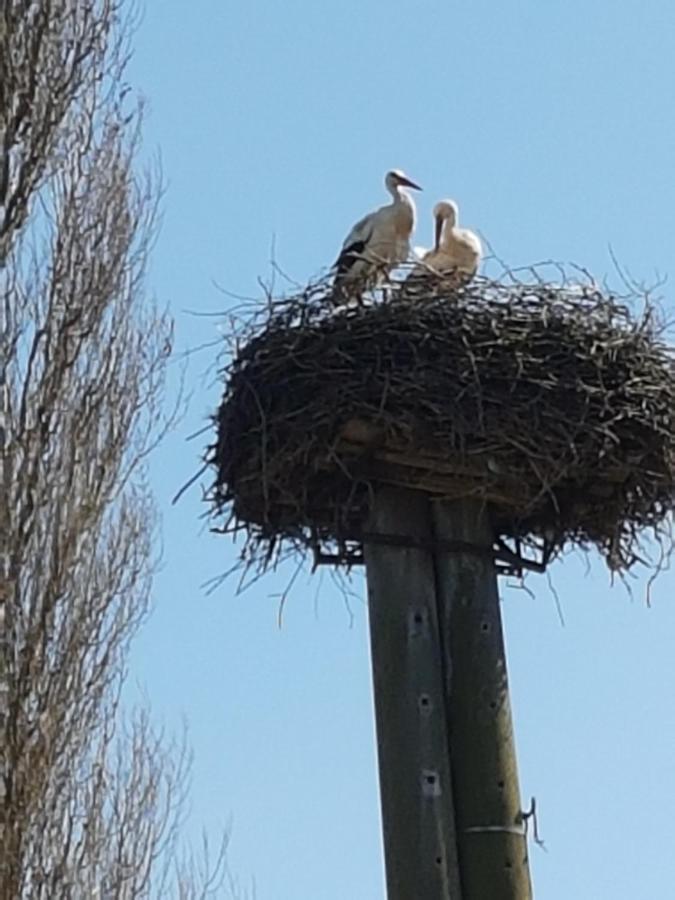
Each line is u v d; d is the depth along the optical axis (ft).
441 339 23.41
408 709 20.49
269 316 24.73
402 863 19.98
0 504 31.50
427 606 21.04
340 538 22.50
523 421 22.41
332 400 22.58
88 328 33.09
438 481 21.68
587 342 24.11
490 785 20.39
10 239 33.14
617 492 23.88
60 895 30.94
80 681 31.65
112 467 32.68
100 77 34.76
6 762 30.50
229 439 24.27
